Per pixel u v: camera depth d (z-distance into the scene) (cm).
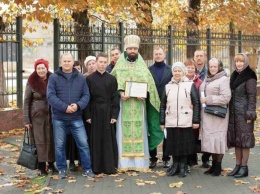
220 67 815
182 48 1731
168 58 1645
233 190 746
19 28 1313
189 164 883
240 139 804
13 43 1305
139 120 887
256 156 1005
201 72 929
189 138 827
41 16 1440
